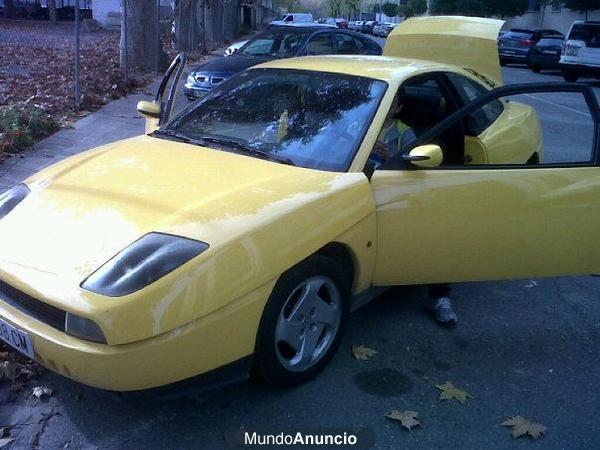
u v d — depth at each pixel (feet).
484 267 11.78
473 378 10.84
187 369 8.38
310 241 9.48
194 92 34.81
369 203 10.55
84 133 27.20
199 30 76.89
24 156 22.57
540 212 11.68
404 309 13.15
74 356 7.92
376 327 12.36
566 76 72.49
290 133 11.82
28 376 10.15
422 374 10.87
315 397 10.05
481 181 11.31
